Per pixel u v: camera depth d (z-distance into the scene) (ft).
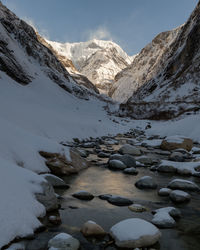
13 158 19.39
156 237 10.69
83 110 143.54
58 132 45.78
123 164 27.55
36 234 10.78
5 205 10.75
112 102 249.96
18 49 164.35
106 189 19.30
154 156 37.68
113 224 12.54
